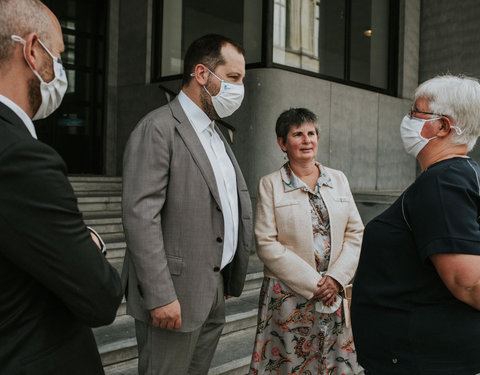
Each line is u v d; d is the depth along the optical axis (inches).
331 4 233.8
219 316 76.0
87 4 255.1
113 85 255.6
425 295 52.7
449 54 273.3
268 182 88.6
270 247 83.4
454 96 54.2
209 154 71.5
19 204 33.2
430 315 52.4
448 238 47.8
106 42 256.5
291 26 210.5
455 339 51.4
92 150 259.9
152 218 62.3
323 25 229.5
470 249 47.0
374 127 251.1
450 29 272.7
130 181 63.5
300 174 87.7
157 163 63.8
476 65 262.8
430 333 52.1
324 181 86.8
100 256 39.0
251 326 131.7
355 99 238.1
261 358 84.9
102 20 259.4
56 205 34.9
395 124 265.6
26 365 34.9
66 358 37.9
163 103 232.2
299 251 83.6
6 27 37.4
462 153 56.1
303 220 83.7
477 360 51.9
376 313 56.7
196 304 66.4
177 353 67.1
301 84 205.5
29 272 34.7
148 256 61.3
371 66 264.2
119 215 179.9
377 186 254.1
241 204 75.9
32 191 33.7
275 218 86.0
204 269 66.9
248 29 204.8
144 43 241.9
